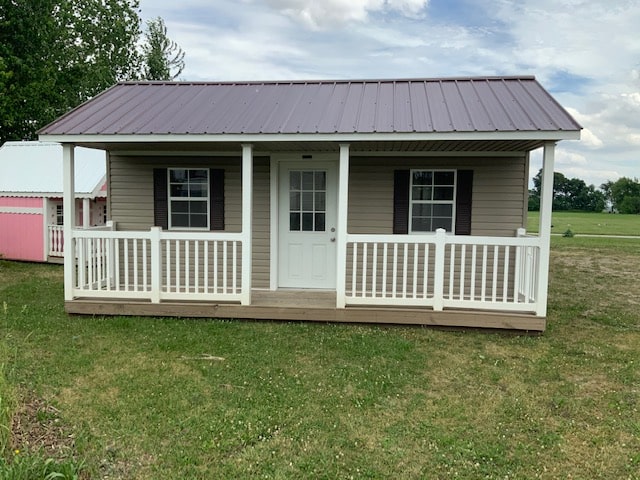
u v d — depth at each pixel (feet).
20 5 50.26
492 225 23.36
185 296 21.30
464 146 21.71
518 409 13.02
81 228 22.70
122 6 84.38
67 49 66.69
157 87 25.52
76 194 38.14
